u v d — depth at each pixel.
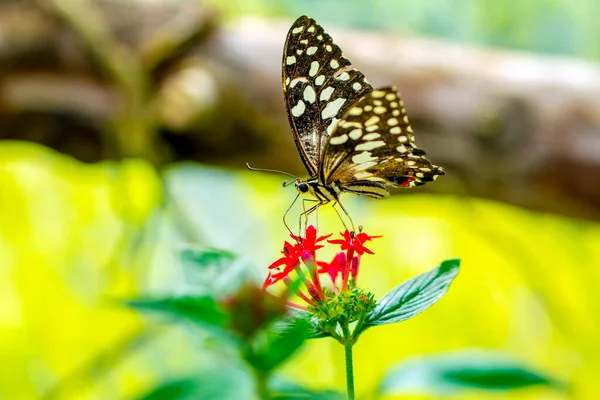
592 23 1.09
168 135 0.94
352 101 0.76
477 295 1.02
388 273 1.04
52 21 0.95
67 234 1.04
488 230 1.02
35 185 1.06
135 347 0.93
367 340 0.98
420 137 0.94
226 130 0.94
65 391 0.92
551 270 1.03
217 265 0.72
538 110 0.93
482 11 1.09
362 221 1.05
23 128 0.96
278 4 1.06
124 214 0.97
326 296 0.72
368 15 1.08
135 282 0.97
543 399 0.93
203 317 0.72
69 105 0.95
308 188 0.76
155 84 0.94
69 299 1.01
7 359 1.00
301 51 0.75
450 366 0.74
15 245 1.04
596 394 0.99
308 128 0.76
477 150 0.94
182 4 0.95
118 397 0.97
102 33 0.94
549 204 0.94
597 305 1.01
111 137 0.95
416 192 0.96
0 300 1.02
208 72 0.94
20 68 0.95
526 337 1.02
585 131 0.92
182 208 0.99
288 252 0.72
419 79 0.94
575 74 0.94
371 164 0.76
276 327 0.71
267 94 0.94
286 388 0.73
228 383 0.72
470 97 0.93
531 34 1.10
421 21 1.09
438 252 1.04
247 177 1.05
